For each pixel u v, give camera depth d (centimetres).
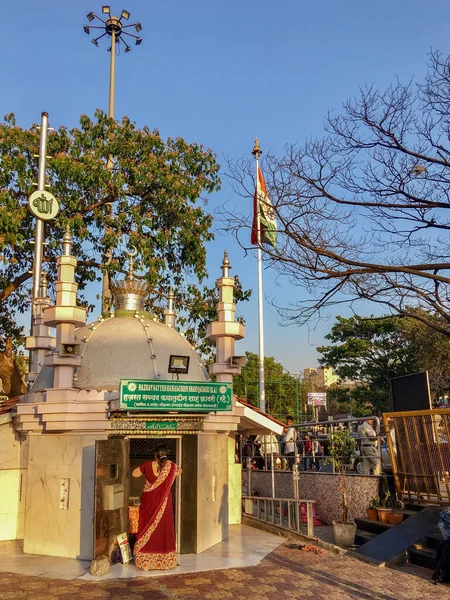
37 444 1054
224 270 1117
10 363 1766
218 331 1083
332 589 782
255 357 4634
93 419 984
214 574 872
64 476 1012
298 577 849
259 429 1352
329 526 1293
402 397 1243
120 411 970
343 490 1155
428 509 1055
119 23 2270
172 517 927
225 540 1141
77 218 1733
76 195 1770
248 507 1414
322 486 1350
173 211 1942
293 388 4566
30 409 1033
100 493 916
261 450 1784
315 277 1016
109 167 1883
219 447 1157
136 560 901
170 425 1011
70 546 981
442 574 799
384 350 4019
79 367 1068
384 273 1023
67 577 855
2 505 1166
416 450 1129
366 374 4097
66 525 994
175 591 778
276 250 1042
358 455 1301
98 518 909
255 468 1805
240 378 4356
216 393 966
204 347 2045
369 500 1202
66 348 994
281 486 1548
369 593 761
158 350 1112
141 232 1861
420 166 1005
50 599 741
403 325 3441
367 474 1245
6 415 1176
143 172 1848
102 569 868
